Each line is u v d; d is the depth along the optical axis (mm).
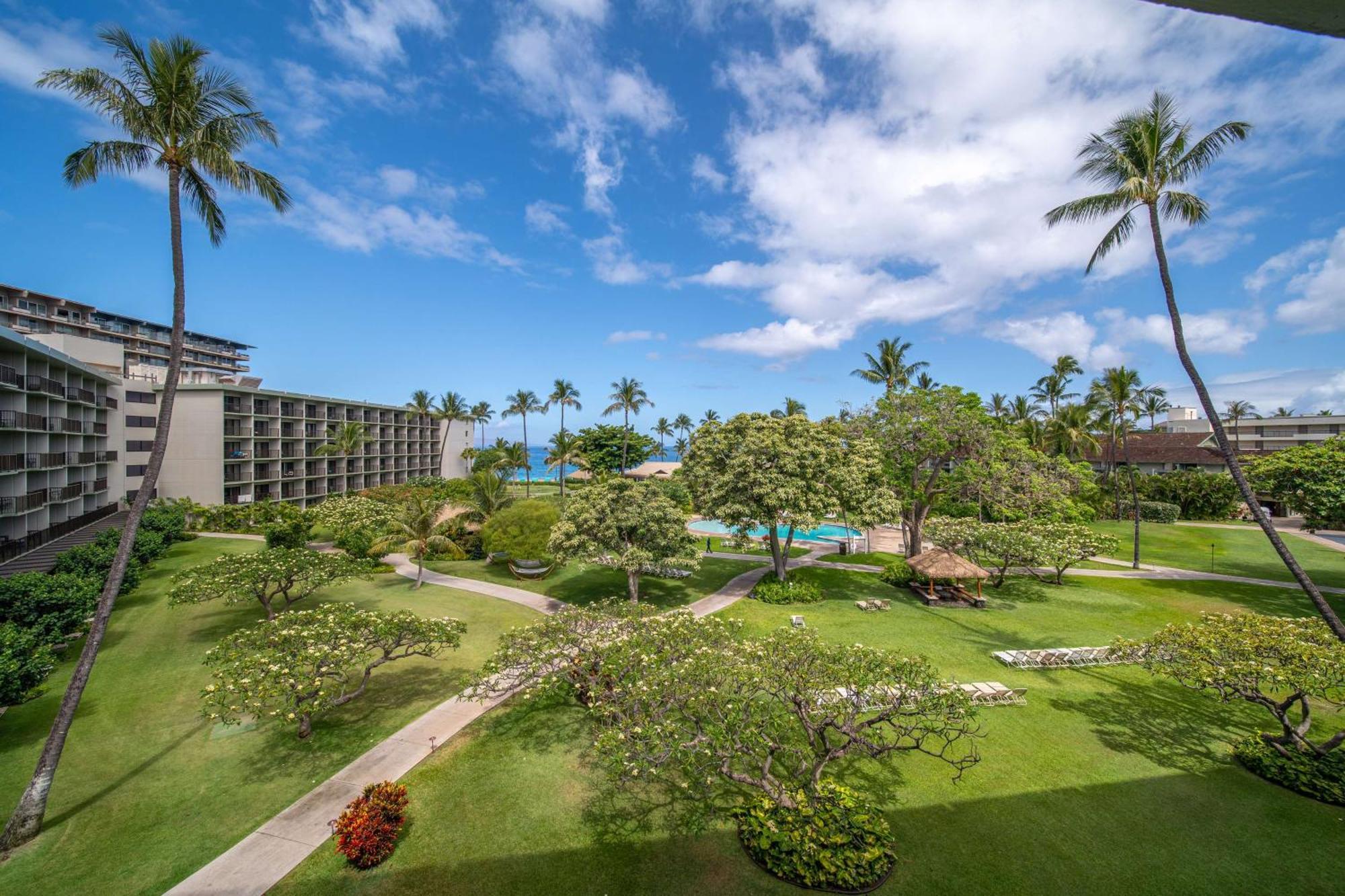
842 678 10812
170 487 46719
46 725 14039
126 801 11219
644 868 9547
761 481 24719
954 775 12094
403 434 76125
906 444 30875
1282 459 25938
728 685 11164
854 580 29750
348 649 13281
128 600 24453
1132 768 12312
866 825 9922
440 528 34031
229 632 20953
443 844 10078
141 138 12461
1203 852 9789
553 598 26750
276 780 11898
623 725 10703
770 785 10453
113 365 43688
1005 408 70562
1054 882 9164
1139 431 73750
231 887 9094
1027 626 21859
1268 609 23672
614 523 23547
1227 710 14844
